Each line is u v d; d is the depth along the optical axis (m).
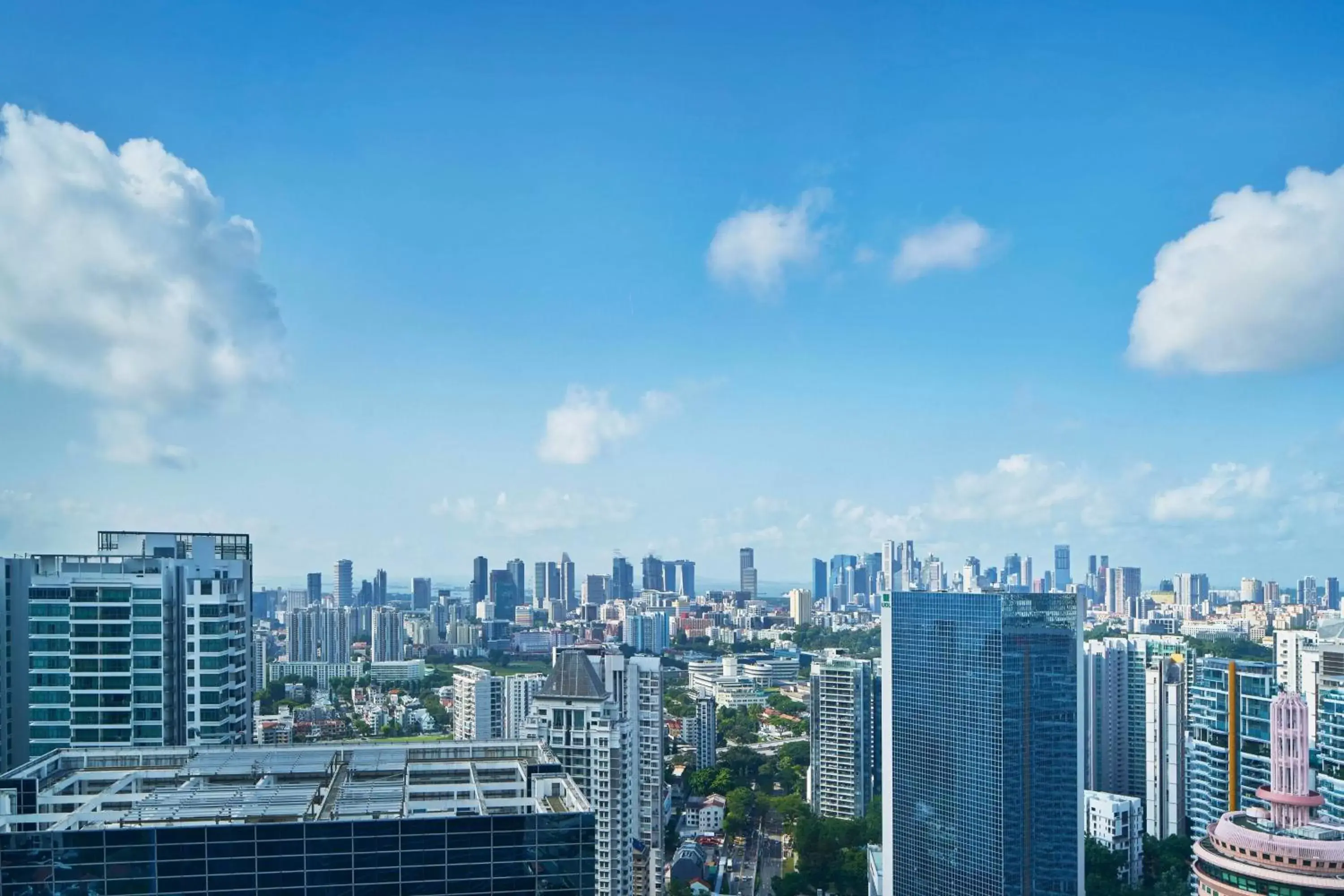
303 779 183.62
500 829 154.25
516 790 178.00
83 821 151.75
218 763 189.00
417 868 152.00
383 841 151.12
